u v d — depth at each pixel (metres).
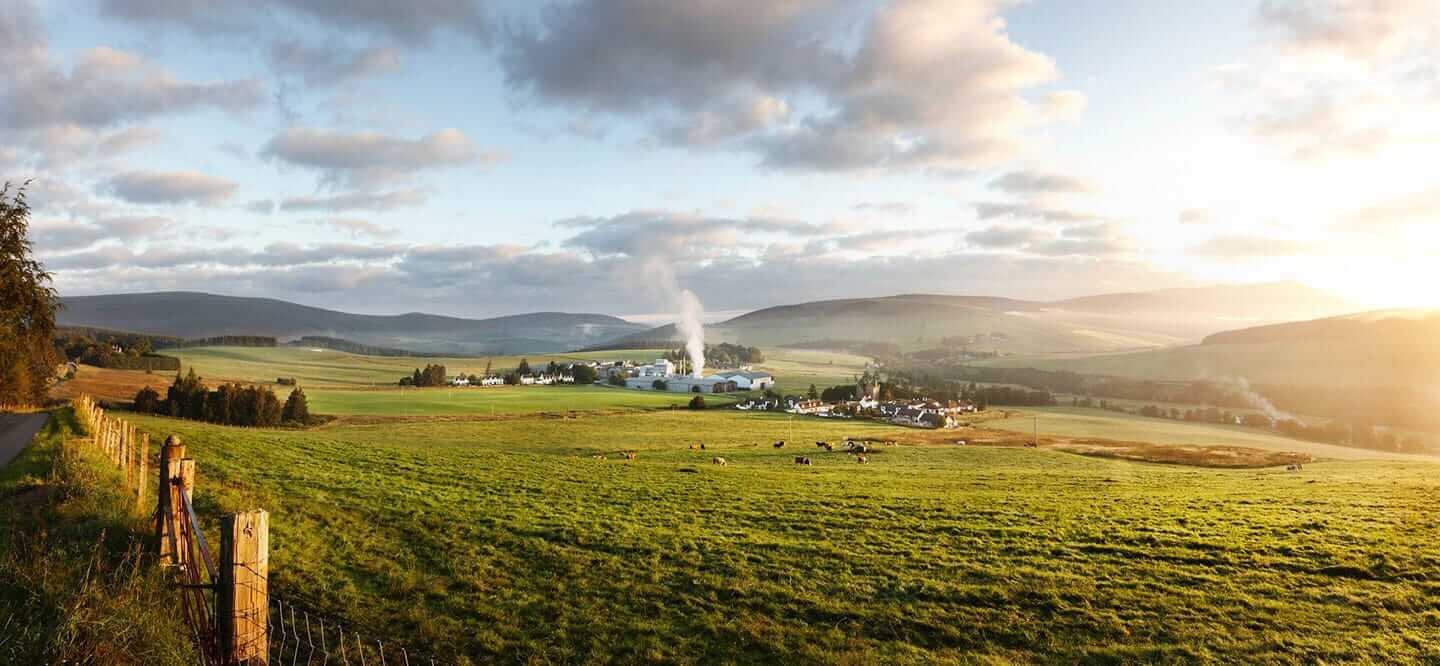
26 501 16.50
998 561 22.11
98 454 24.11
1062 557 22.81
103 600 10.02
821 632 15.70
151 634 9.30
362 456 43.03
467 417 132.00
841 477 50.88
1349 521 28.69
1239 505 34.38
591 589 17.83
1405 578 19.94
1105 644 15.47
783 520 28.73
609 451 86.50
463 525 23.50
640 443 97.94
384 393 174.38
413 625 14.57
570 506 29.55
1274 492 40.56
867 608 17.30
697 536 24.52
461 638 14.20
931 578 20.00
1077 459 84.50
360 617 14.57
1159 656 14.82
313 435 62.97
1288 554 22.92
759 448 93.75
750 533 25.67
